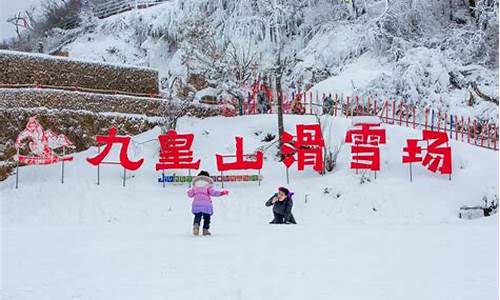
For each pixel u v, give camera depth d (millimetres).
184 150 25453
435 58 31859
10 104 26266
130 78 30797
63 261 8734
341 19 41438
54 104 27203
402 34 38625
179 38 36750
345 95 32906
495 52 35406
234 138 28484
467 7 39125
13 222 22000
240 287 6402
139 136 28906
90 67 29359
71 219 22500
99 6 58844
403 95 30875
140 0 56094
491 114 29062
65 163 26406
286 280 6785
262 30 40875
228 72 31938
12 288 6609
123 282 6852
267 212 22969
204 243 10977
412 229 14617
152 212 22891
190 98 30547
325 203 23344
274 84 34688
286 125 28672
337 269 7520
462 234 12555
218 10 42594
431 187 23453
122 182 25312
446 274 7012
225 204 23547
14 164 25891
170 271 7602
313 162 25453
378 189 23516
